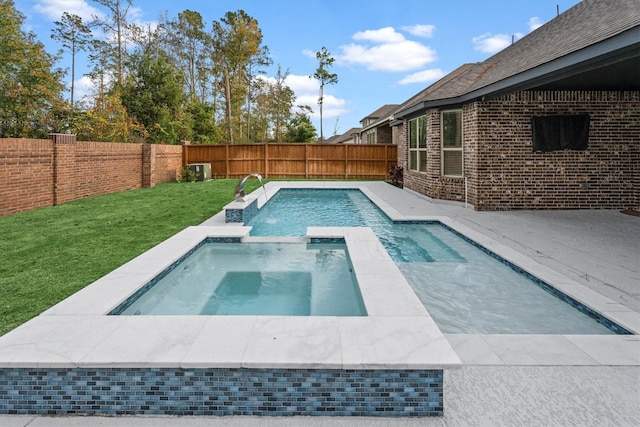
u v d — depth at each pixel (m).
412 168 13.53
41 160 9.64
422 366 2.21
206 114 27.09
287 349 2.39
